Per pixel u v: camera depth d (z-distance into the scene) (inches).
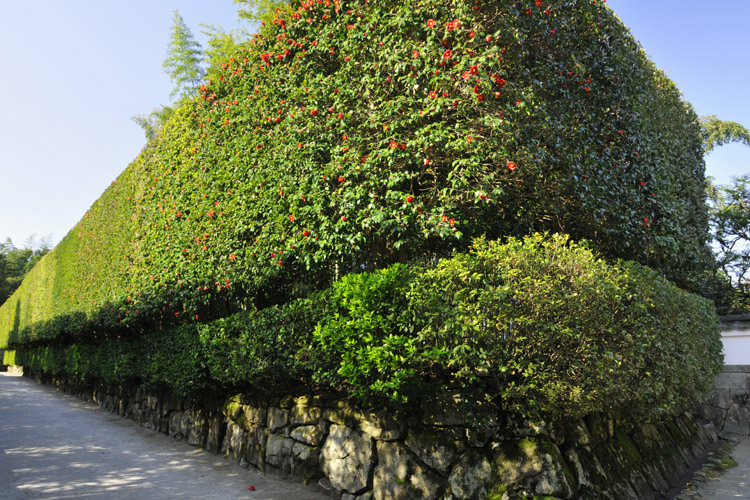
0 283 2071.9
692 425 308.5
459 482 151.9
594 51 264.4
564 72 242.2
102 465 241.0
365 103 206.2
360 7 216.1
